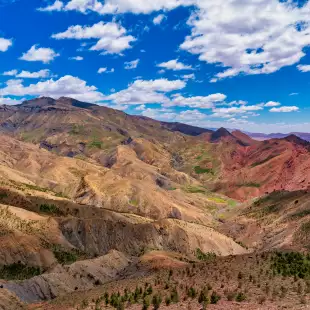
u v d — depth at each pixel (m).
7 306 73.75
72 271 112.75
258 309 36.03
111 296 52.28
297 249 74.56
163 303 44.78
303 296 39.44
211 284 51.81
